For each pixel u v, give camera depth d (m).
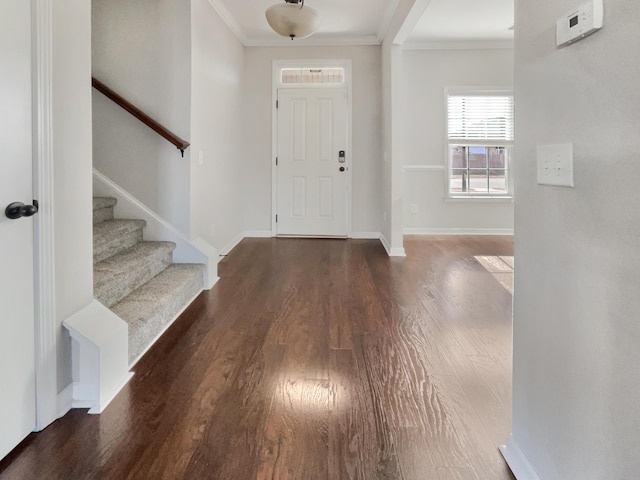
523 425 1.43
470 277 4.02
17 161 1.54
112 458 1.52
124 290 2.75
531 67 1.33
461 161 6.42
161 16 3.56
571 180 1.12
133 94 3.61
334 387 2.02
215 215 4.48
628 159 0.90
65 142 1.82
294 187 6.05
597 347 1.02
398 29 4.38
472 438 1.64
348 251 5.18
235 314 3.00
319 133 5.96
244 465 1.49
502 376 2.13
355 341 2.55
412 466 1.49
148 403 1.88
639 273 0.88
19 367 1.57
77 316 1.89
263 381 2.07
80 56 1.92
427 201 6.40
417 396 1.94
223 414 1.79
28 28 1.58
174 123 3.61
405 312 3.06
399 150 4.95
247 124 5.98
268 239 5.91
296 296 3.42
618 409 0.95
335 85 5.88
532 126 1.33
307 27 3.70
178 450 1.56
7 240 1.50
